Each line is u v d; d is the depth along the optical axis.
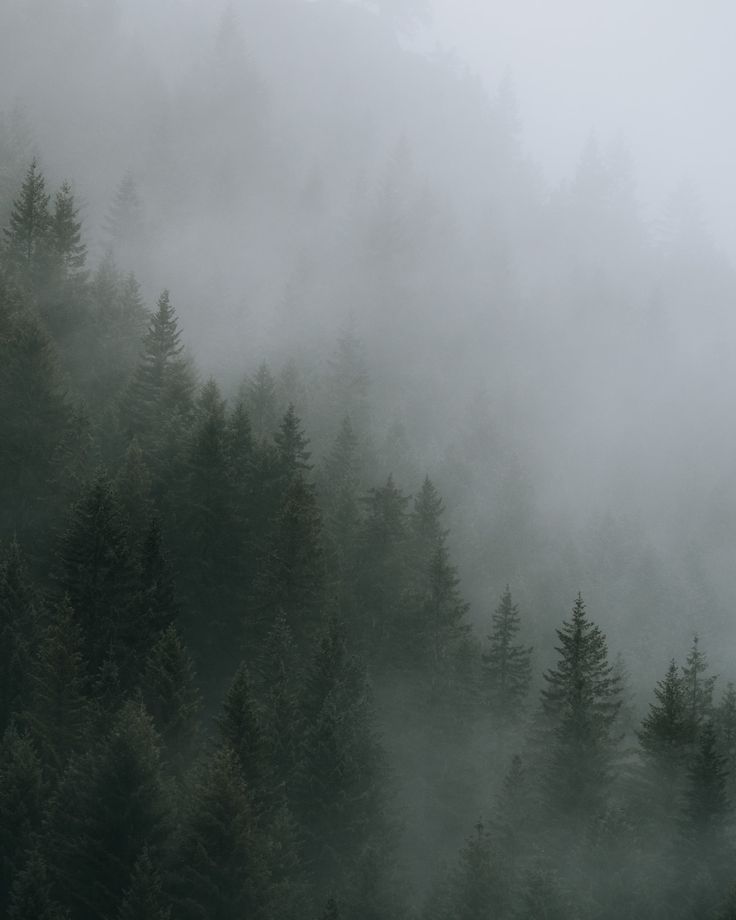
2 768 32.31
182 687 37.22
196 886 30.17
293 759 37.94
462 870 34.69
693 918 34.81
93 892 29.88
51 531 47.97
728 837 39.50
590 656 45.69
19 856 30.12
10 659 37.03
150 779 31.02
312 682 41.28
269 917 30.70
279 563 47.12
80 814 30.92
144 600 41.62
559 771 41.19
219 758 32.03
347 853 35.88
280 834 33.09
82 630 40.34
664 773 42.06
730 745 46.50
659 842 39.88
